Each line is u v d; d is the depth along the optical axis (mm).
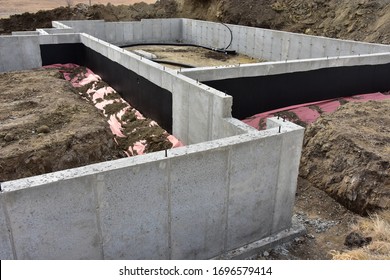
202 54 14758
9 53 10211
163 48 15930
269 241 4379
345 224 4719
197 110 5734
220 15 16125
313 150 5676
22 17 15781
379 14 11680
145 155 3477
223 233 4113
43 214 3057
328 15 13289
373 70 8695
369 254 3592
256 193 4148
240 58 14039
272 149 4035
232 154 3783
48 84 8617
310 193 5332
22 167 5363
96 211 3277
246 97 7285
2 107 7086
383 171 4707
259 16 14875
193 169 3611
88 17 16531
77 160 5754
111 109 8516
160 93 6922
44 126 6133
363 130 5637
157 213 3592
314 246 4383
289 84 7684
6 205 2885
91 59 10805
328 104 8148
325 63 7922
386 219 4426
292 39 12094
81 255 3365
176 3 18406
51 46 11062
